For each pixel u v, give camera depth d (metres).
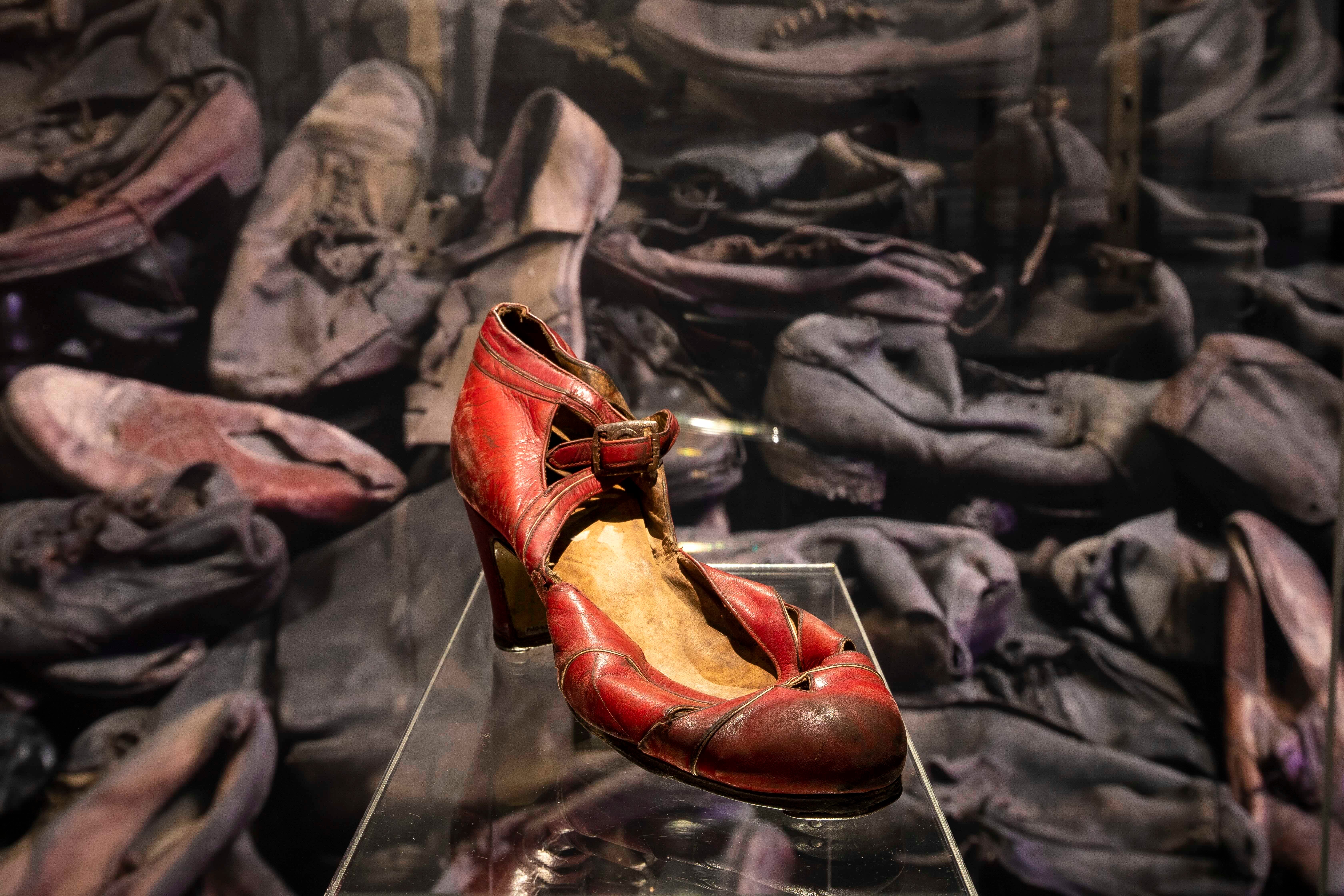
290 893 1.41
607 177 1.35
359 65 1.33
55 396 1.34
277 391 1.37
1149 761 1.44
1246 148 1.34
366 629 1.41
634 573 0.58
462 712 0.55
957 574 1.42
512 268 1.35
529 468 0.55
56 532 1.35
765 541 1.41
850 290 1.37
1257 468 1.39
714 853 0.41
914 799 0.44
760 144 1.34
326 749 1.41
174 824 1.38
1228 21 1.32
